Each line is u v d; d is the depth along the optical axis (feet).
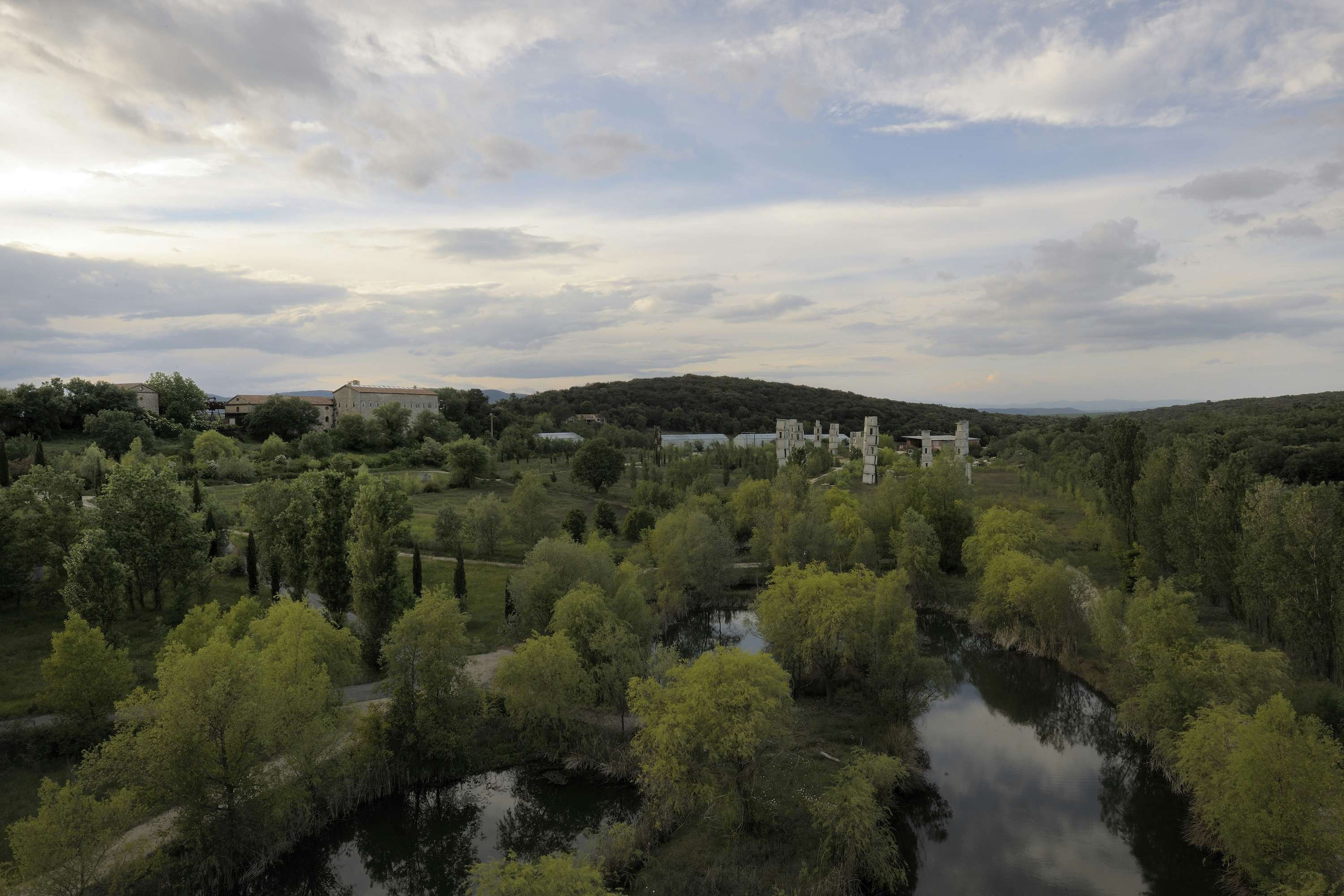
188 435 530.27
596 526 343.05
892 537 275.18
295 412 610.65
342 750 142.31
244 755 120.16
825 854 115.03
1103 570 278.26
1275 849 99.50
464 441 485.97
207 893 114.42
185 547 206.28
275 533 237.66
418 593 232.73
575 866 117.91
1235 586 202.18
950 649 224.53
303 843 128.26
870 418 481.87
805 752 150.51
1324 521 162.81
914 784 143.13
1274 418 507.30
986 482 488.85
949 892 114.83
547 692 147.95
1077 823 133.28
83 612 169.37
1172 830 129.70
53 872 99.50
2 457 329.31
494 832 133.28
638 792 141.49
